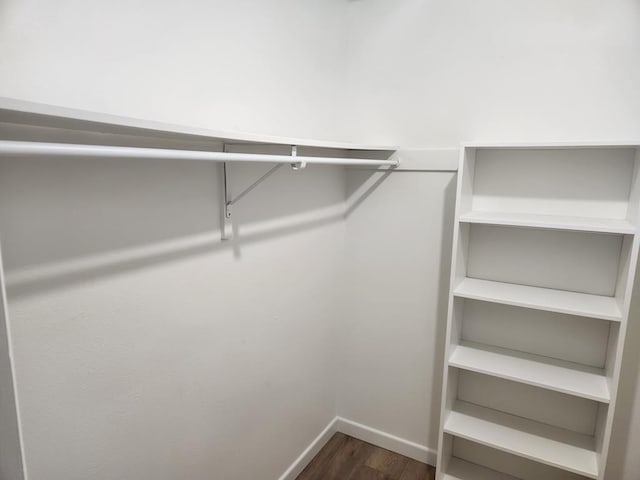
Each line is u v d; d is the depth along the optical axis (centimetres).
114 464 117
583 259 173
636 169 152
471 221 165
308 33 185
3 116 70
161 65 120
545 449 170
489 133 186
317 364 218
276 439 188
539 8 169
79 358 105
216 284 146
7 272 89
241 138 108
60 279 99
